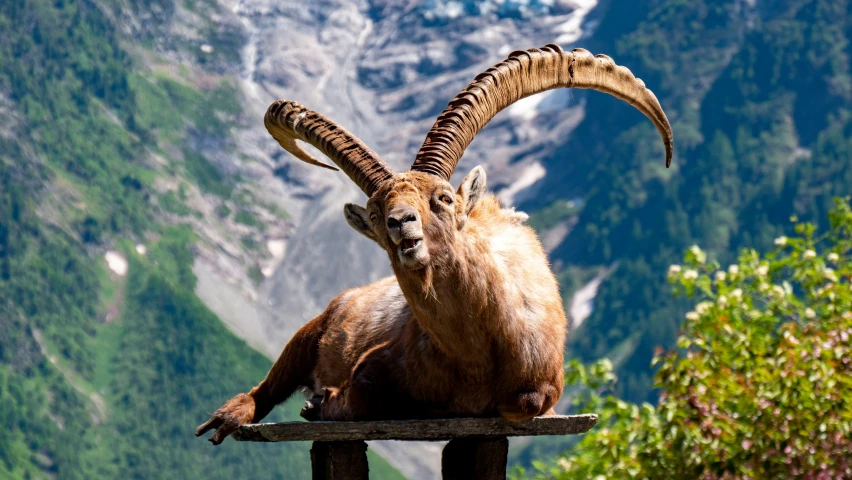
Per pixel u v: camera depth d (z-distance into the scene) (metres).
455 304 8.68
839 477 14.33
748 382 15.26
